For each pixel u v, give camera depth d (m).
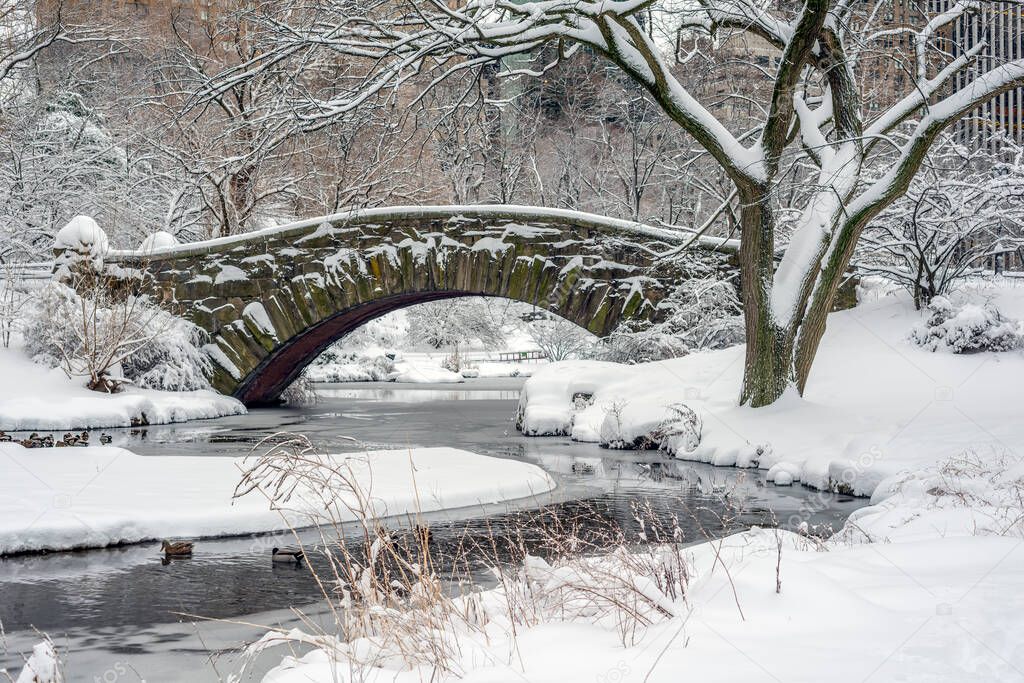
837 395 19.06
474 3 16.42
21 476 13.36
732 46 28.33
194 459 15.73
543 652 4.62
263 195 38.25
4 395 24.84
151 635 7.41
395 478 13.88
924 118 16.84
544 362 67.06
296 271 28.92
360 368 56.81
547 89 42.19
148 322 27.41
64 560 9.98
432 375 56.91
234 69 17.59
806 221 18.64
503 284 26.81
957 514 8.66
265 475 5.87
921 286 22.11
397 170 36.31
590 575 5.33
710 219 20.72
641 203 47.47
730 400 19.52
